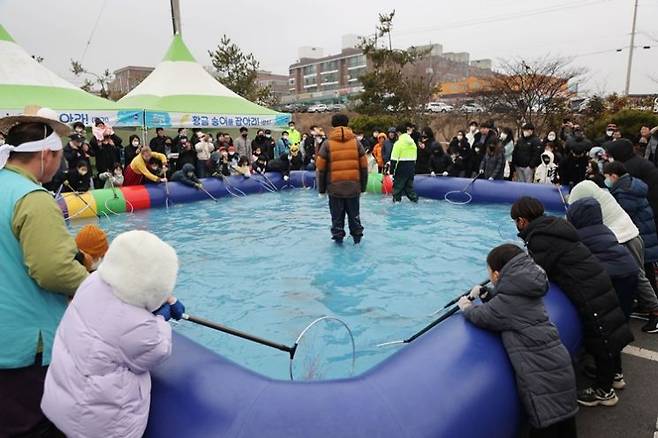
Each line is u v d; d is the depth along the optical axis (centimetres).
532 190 898
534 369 234
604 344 299
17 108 1031
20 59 1155
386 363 238
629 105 2069
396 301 462
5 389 201
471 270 552
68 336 177
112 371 174
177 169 1124
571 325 293
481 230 745
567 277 306
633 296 354
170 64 1497
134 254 174
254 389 207
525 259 250
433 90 2561
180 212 940
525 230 326
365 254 617
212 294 486
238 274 546
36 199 197
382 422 192
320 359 352
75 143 930
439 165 1073
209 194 1077
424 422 197
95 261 280
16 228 196
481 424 213
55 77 1198
